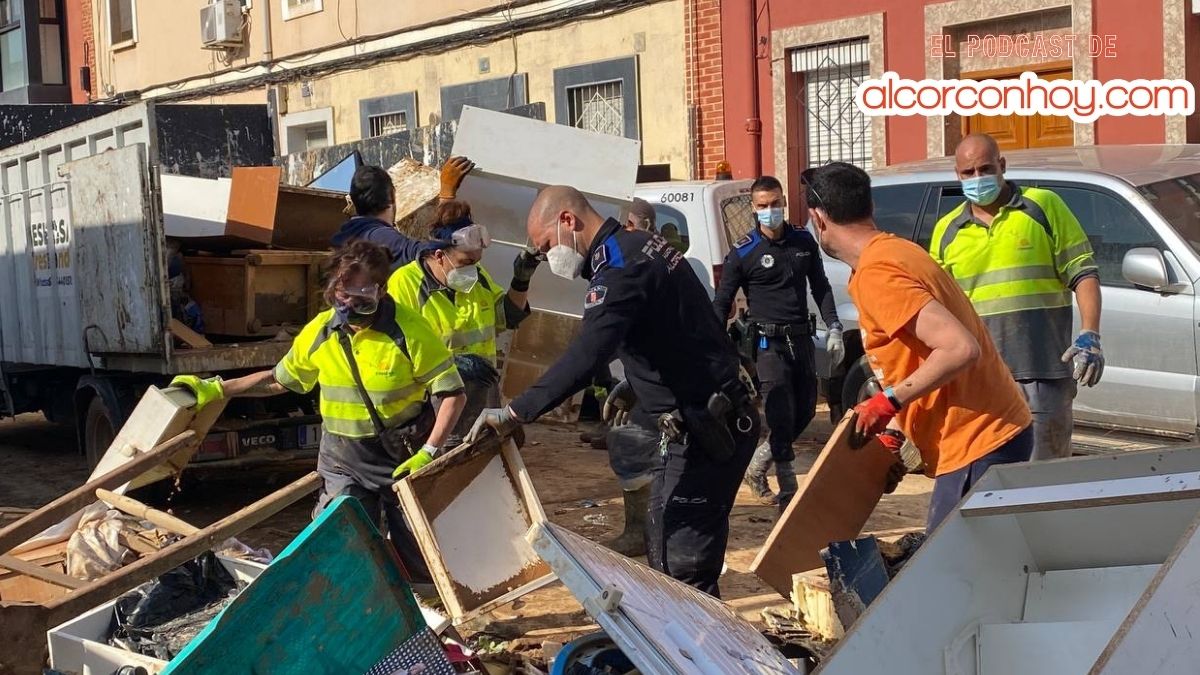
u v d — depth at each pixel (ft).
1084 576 11.55
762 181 23.34
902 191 27.84
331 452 16.60
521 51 53.67
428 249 19.43
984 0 38.63
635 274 13.75
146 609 15.43
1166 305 23.40
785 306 23.34
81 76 81.15
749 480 24.70
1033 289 17.81
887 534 21.74
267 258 25.54
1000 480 11.65
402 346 15.90
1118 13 36.01
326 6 63.31
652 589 11.49
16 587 16.49
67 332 28.12
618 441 15.24
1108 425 24.54
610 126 50.96
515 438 15.94
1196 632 8.70
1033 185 25.72
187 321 25.94
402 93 59.93
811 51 44.14
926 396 13.83
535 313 28.89
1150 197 24.14
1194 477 10.27
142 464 16.47
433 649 12.10
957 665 10.75
